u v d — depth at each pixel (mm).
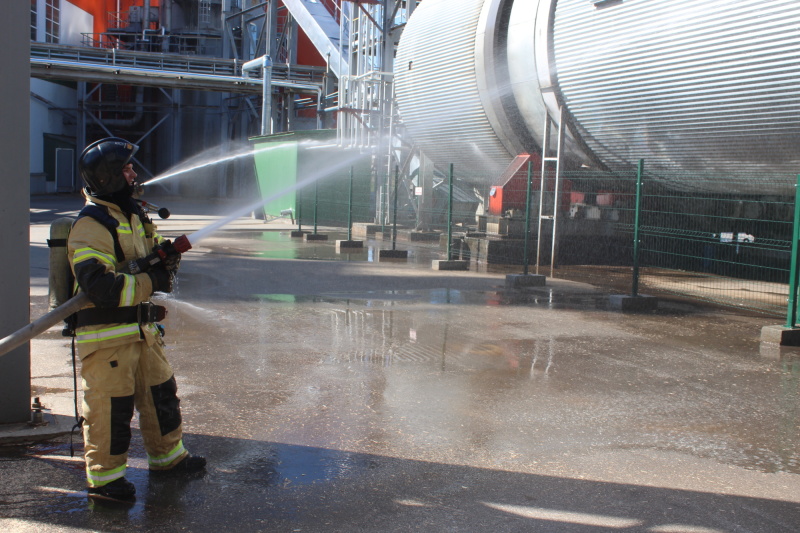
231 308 9391
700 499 3941
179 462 4121
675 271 15234
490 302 10469
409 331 8273
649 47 12477
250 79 38062
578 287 12242
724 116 11758
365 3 23484
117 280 3510
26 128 4445
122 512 3600
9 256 4445
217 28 49562
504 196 16031
